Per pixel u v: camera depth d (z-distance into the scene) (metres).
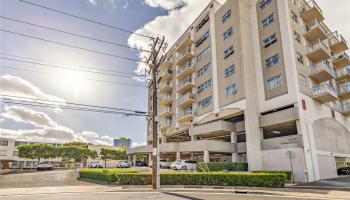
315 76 30.45
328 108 32.72
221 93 35.12
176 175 19.97
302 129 25.86
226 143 32.06
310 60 31.94
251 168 28.12
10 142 79.69
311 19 33.25
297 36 30.69
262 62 32.00
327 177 27.42
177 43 51.00
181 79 47.44
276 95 29.34
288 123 28.28
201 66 41.34
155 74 20.86
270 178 17.73
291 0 31.86
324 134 29.72
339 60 38.69
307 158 25.09
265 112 30.86
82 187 19.08
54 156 58.97
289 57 28.55
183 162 32.31
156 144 19.05
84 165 61.66
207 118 37.38
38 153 57.34
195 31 44.84
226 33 36.00
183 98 43.06
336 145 31.94
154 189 17.83
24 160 78.50
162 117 51.66
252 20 34.66
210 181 19.38
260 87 31.66
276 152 27.75
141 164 49.75
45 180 25.41
